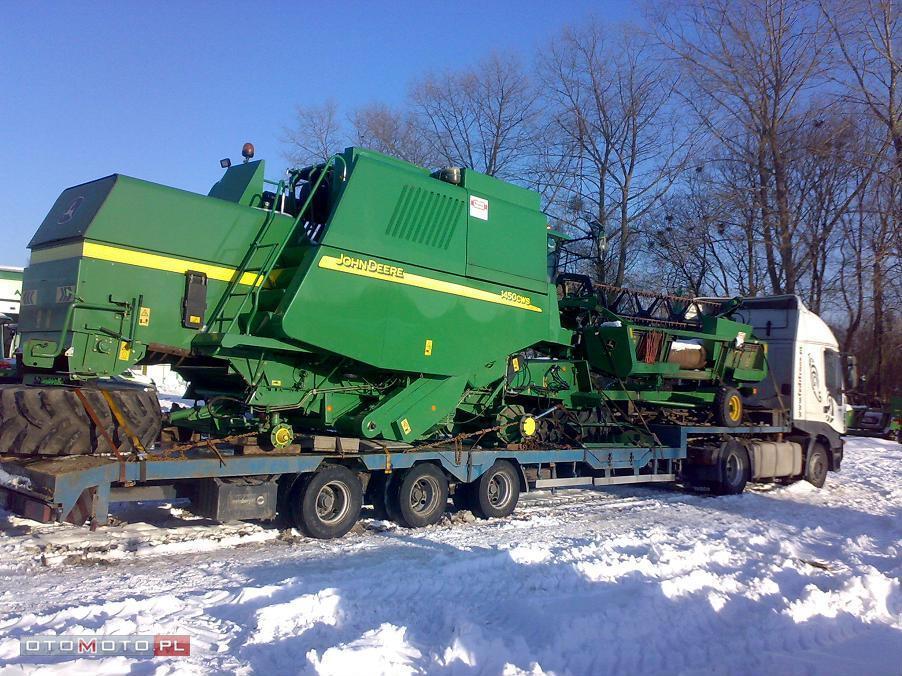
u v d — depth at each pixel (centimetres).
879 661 568
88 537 869
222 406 954
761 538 1027
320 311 892
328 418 980
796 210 2994
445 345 1031
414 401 1018
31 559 774
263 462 882
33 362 789
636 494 1456
